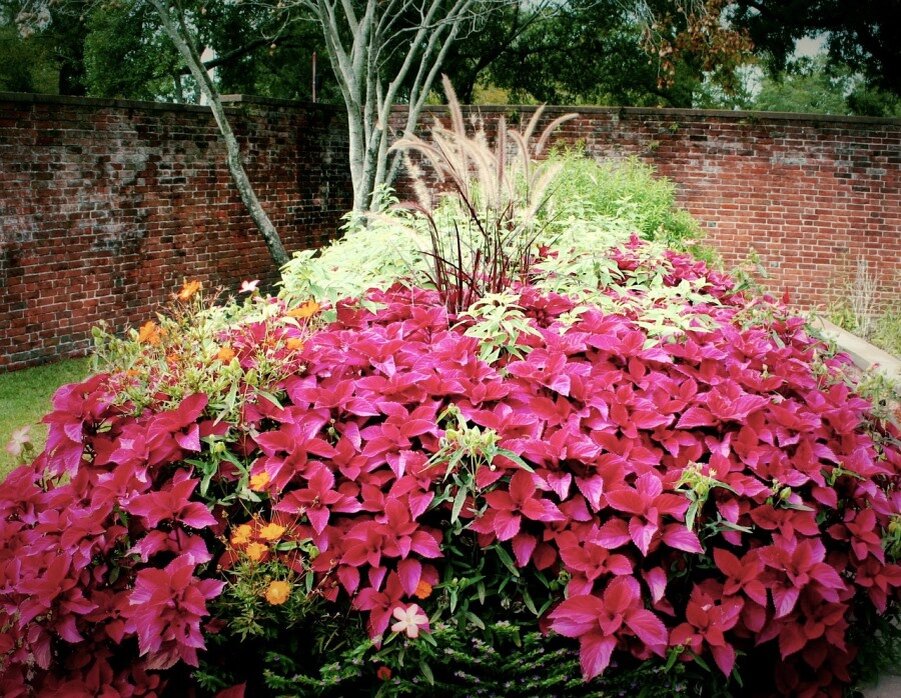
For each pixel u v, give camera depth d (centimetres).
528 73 1605
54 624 174
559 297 293
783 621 177
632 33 1500
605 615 166
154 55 1295
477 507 188
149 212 761
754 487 183
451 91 297
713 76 1284
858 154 927
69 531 179
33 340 660
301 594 175
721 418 202
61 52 1369
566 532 179
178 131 786
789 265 961
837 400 229
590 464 187
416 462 188
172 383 209
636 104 1698
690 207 965
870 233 940
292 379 217
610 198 627
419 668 184
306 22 1344
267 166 916
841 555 193
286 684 180
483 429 211
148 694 177
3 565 186
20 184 638
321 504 183
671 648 171
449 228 378
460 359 227
